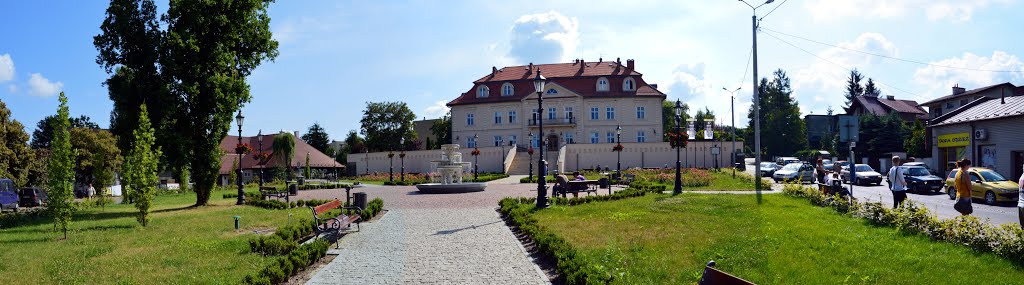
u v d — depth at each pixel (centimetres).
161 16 2430
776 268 917
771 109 9656
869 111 7631
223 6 2481
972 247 982
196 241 1402
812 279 843
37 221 2048
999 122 3125
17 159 4075
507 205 1945
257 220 1892
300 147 7138
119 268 1082
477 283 932
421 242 1351
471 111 7712
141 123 1816
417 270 1037
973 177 2317
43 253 1277
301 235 1416
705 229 1347
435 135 10494
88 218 2139
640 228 1418
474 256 1159
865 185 3412
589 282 812
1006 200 2116
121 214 2306
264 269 944
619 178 3722
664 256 1059
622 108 7344
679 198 2170
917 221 1170
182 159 2509
